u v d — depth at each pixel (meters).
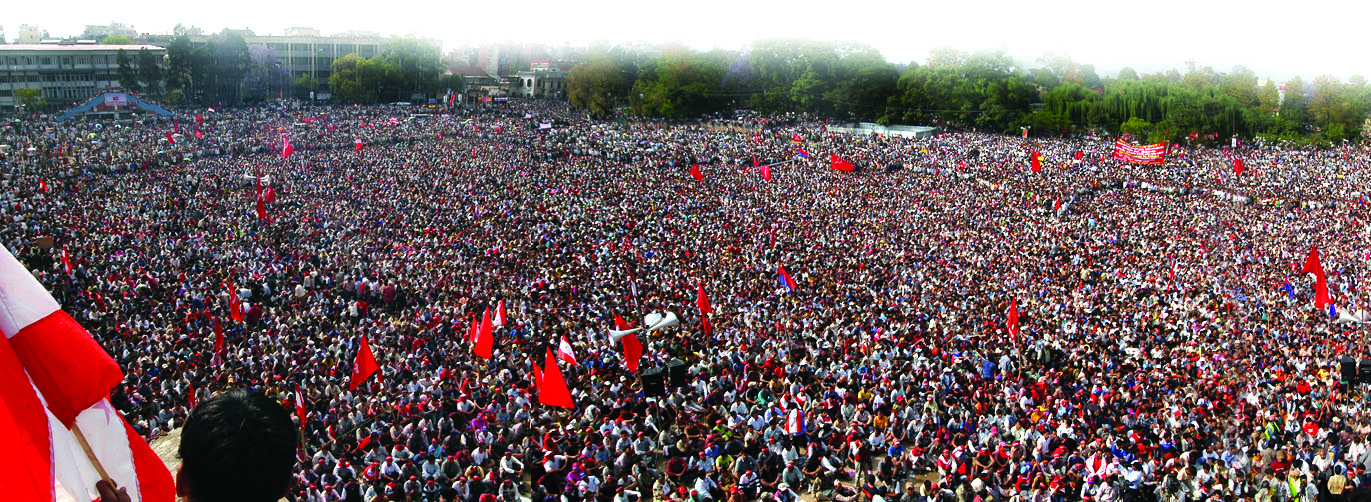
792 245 63.34
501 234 65.25
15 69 167.62
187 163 99.19
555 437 28.47
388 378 34.72
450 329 41.75
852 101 170.62
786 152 118.06
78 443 3.87
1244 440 29.66
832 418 31.47
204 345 37.38
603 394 32.25
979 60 165.12
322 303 46.03
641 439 28.81
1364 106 177.62
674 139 126.81
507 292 48.72
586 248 61.12
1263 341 40.97
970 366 37.00
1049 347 39.56
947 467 27.47
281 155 107.06
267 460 3.41
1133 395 32.84
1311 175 99.94
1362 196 85.25
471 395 32.12
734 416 31.45
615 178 94.50
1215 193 89.38
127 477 4.00
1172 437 28.98
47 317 3.86
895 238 66.44
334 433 29.23
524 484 27.25
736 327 42.38
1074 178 97.81
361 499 24.94
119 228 62.38
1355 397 33.88
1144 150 103.75
